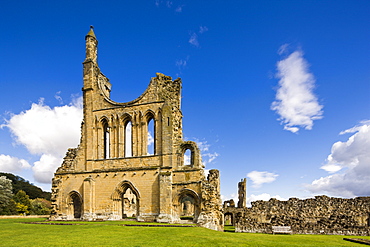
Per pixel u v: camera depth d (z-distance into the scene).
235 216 74.88
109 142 52.72
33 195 152.75
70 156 55.06
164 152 48.81
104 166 52.06
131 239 27.58
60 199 53.03
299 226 48.69
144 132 51.22
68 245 24.34
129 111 52.41
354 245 31.31
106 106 54.06
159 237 29.08
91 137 53.59
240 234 42.00
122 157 51.34
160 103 50.78
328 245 30.34
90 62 56.25
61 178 53.78
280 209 58.75
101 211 50.22
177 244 25.25
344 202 56.19
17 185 149.75
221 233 36.81
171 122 49.50
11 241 26.89
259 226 49.03
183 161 48.22
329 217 55.66
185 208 97.06
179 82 52.22
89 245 24.23
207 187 44.88
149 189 48.22
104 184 50.91
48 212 115.94
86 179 51.06
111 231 33.38
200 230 35.81
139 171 49.38
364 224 54.03
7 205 94.38
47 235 30.52
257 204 60.00
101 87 56.62
